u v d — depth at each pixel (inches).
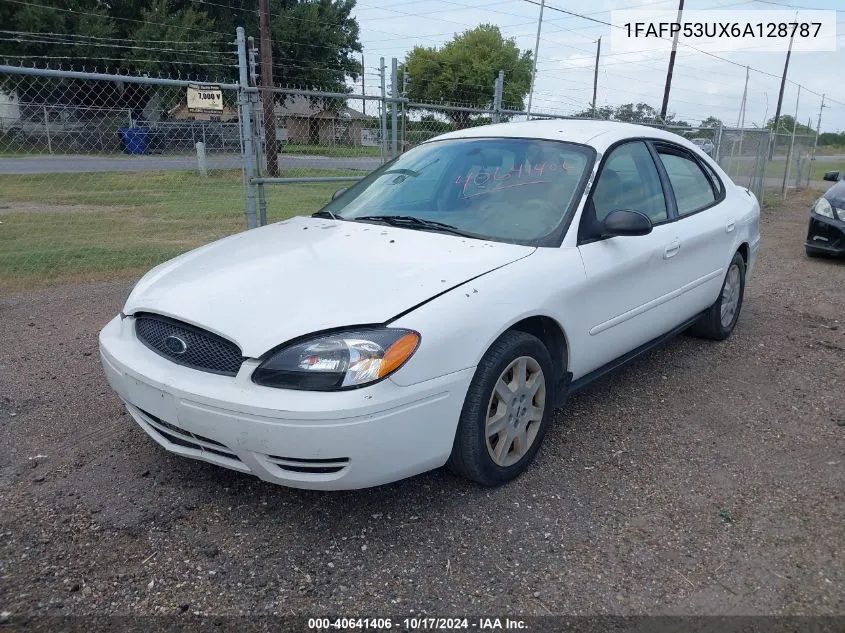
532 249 128.9
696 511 118.6
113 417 150.2
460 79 2034.9
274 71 1587.1
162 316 113.8
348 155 367.2
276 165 389.4
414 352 101.9
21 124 411.5
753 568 103.6
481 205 143.6
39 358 186.7
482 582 99.5
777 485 127.8
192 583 97.9
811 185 894.4
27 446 136.2
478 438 115.1
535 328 130.5
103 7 1395.2
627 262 145.3
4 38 1184.2
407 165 167.2
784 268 345.1
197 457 110.5
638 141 169.2
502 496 122.0
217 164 384.5
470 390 113.0
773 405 165.8
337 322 101.5
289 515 114.7
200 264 128.3
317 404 96.5
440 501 119.8
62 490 120.2
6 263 305.1
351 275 114.3
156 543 106.3
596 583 99.7
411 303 106.4
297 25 1569.9
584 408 161.8
